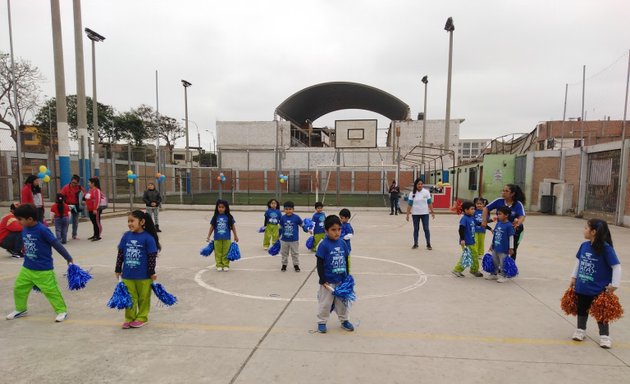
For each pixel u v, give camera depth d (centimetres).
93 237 1073
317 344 396
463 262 668
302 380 324
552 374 337
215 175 3809
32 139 2273
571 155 1784
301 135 5628
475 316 478
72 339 409
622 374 337
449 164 4031
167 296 455
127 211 1838
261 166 4350
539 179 1966
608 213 1505
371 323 454
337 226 414
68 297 553
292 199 2941
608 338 389
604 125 3516
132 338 411
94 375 333
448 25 2212
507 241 631
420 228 1366
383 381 323
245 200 2731
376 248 970
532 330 434
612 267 383
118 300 415
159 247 459
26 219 445
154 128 5428
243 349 384
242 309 505
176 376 332
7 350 382
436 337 414
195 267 752
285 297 557
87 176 1554
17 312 469
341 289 408
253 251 930
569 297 410
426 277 675
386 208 2084
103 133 4606
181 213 1977
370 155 4056
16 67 2725
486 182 2197
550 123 3494
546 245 1009
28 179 939
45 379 326
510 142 2764
